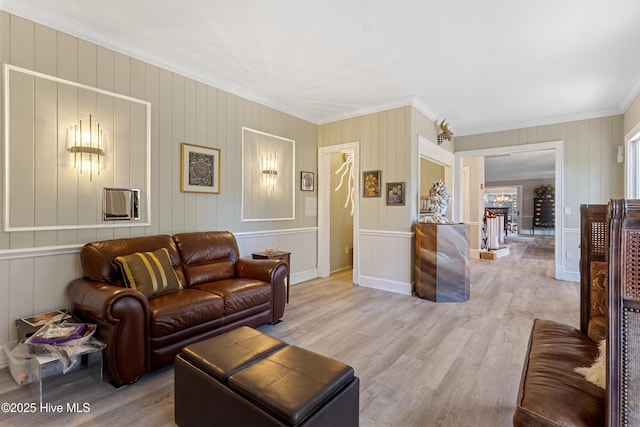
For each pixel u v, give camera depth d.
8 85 2.28
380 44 2.89
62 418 1.75
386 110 4.47
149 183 3.09
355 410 1.48
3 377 2.14
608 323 0.97
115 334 1.99
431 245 3.97
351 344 2.72
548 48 2.94
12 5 2.28
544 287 4.67
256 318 2.91
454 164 6.10
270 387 1.34
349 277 5.29
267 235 4.38
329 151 5.12
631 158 4.31
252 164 4.16
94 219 2.72
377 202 4.56
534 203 14.62
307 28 2.64
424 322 3.24
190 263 3.05
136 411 1.82
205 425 1.51
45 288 2.46
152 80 3.11
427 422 1.74
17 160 2.33
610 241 0.96
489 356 2.50
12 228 2.30
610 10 2.37
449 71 3.44
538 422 1.09
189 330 2.37
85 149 2.62
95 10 2.41
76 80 2.61
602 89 3.95
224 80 3.70
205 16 2.49
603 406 1.12
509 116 5.08
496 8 2.36
